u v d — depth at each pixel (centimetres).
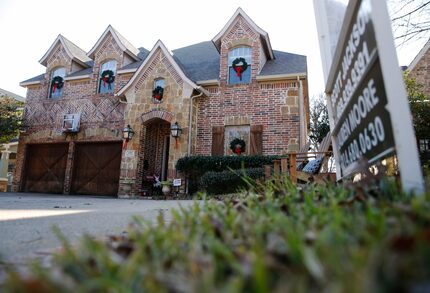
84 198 1019
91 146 1359
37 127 1458
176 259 118
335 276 82
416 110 903
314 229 129
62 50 1533
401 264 76
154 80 1240
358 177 304
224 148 1155
